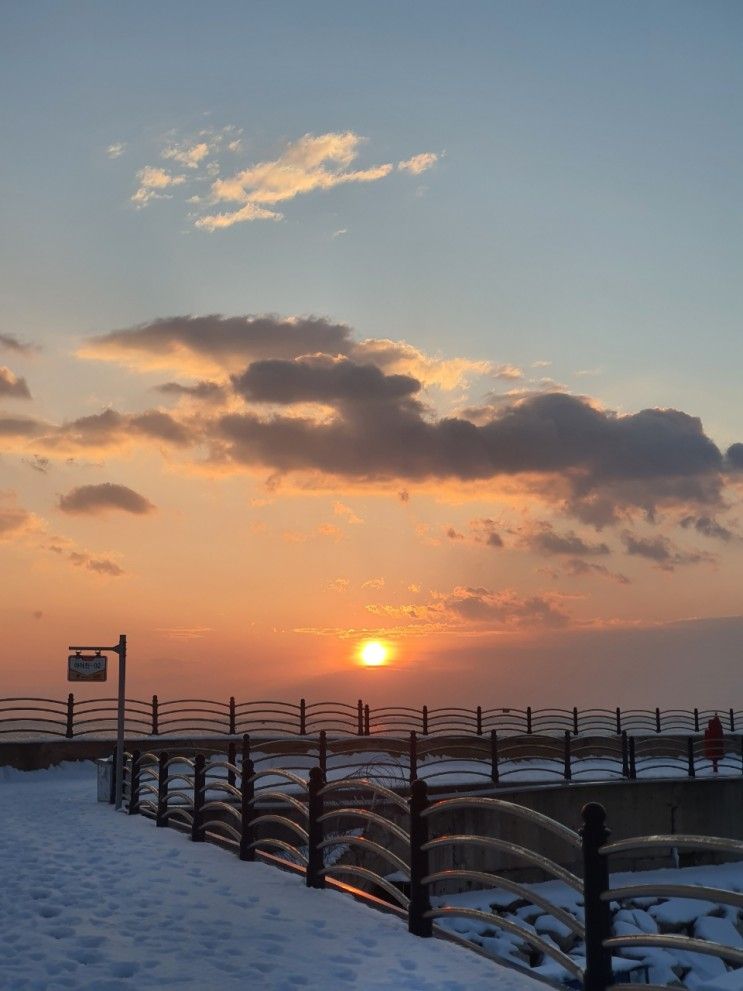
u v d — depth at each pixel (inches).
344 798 966.4
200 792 700.7
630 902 1106.1
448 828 1071.0
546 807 1171.3
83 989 334.0
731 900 269.6
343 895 502.6
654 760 1614.2
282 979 348.8
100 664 930.7
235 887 522.3
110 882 532.1
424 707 1669.5
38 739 1312.7
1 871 561.3
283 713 1521.9
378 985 342.6
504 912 1043.3
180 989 336.2
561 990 336.5
